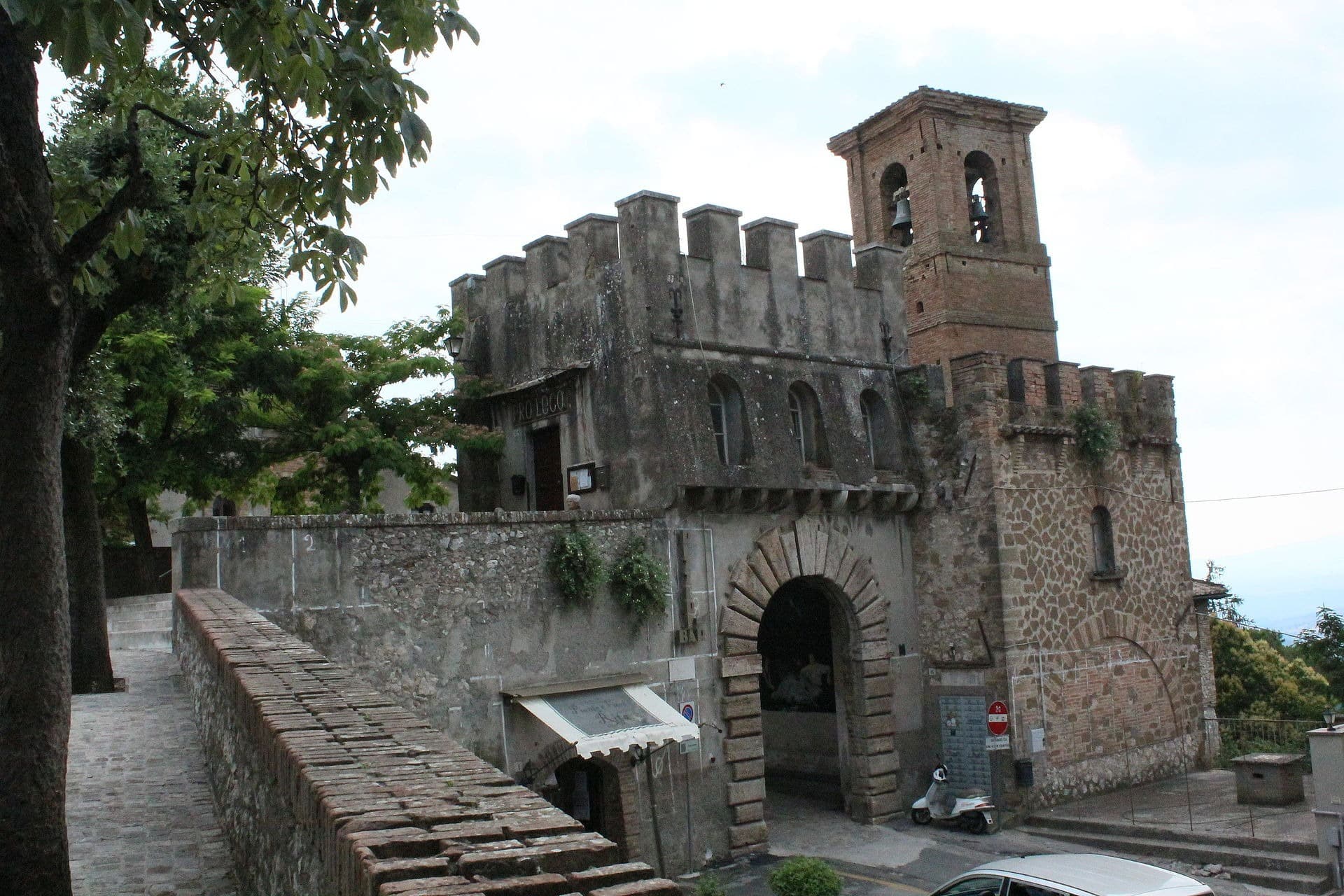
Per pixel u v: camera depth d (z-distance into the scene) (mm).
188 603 15305
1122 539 27734
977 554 25203
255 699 7945
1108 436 26750
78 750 12781
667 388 22781
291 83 7551
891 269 27641
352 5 8664
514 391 25734
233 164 9906
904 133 41406
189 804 10844
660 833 21312
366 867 4383
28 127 7223
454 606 19406
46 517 7160
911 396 26781
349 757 6211
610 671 21125
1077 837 22391
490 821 4988
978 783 24656
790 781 28156
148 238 12727
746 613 23172
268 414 25375
